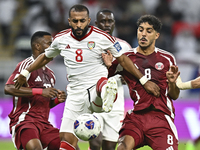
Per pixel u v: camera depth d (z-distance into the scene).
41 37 21.33
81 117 17.59
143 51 19.09
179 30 53.25
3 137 36.94
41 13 52.41
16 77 19.98
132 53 19.25
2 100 38.22
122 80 23.08
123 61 18.58
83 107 18.72
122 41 23.97
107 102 16.47
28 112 20.03
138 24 19.09
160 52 19.14
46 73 21.14
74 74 18.47
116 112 22.95
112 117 22.92
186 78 38.66
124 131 17.92
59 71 38.38
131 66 18.47
